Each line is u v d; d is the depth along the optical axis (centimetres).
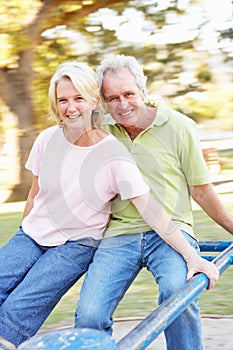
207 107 1533
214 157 1617
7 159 1366
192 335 263
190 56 1513
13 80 1356
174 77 1520
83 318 250
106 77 282
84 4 1305
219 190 1255
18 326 259
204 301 481
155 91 1520
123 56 288
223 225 304
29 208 304
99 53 1463
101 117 280
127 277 270
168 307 200
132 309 467
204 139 2202
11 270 275
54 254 272
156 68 1506
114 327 414
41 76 1388
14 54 1298
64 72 271
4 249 283
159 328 188
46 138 290
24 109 1365
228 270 587
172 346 266
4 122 1368
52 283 265
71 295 533
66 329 159
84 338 152
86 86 270
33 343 151
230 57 1515
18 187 1359
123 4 1434
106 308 254
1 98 1358
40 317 267
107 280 262
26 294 262
